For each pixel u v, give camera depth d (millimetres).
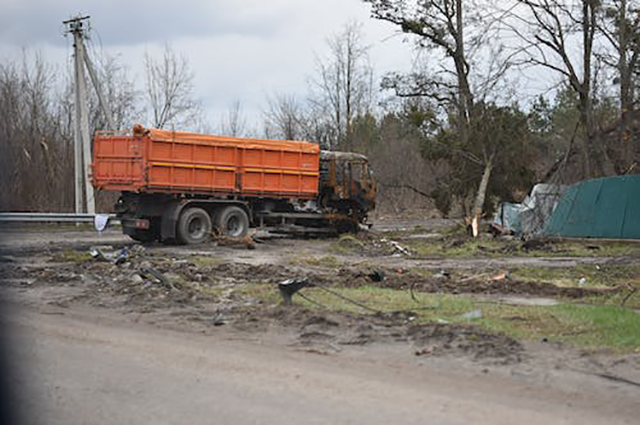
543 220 25016
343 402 6125
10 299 11625
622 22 24078
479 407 5992
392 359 7676
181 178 22516
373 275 13859
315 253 20828
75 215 26031
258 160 24391
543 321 9609
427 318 9867
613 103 25078
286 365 7402
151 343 8461
